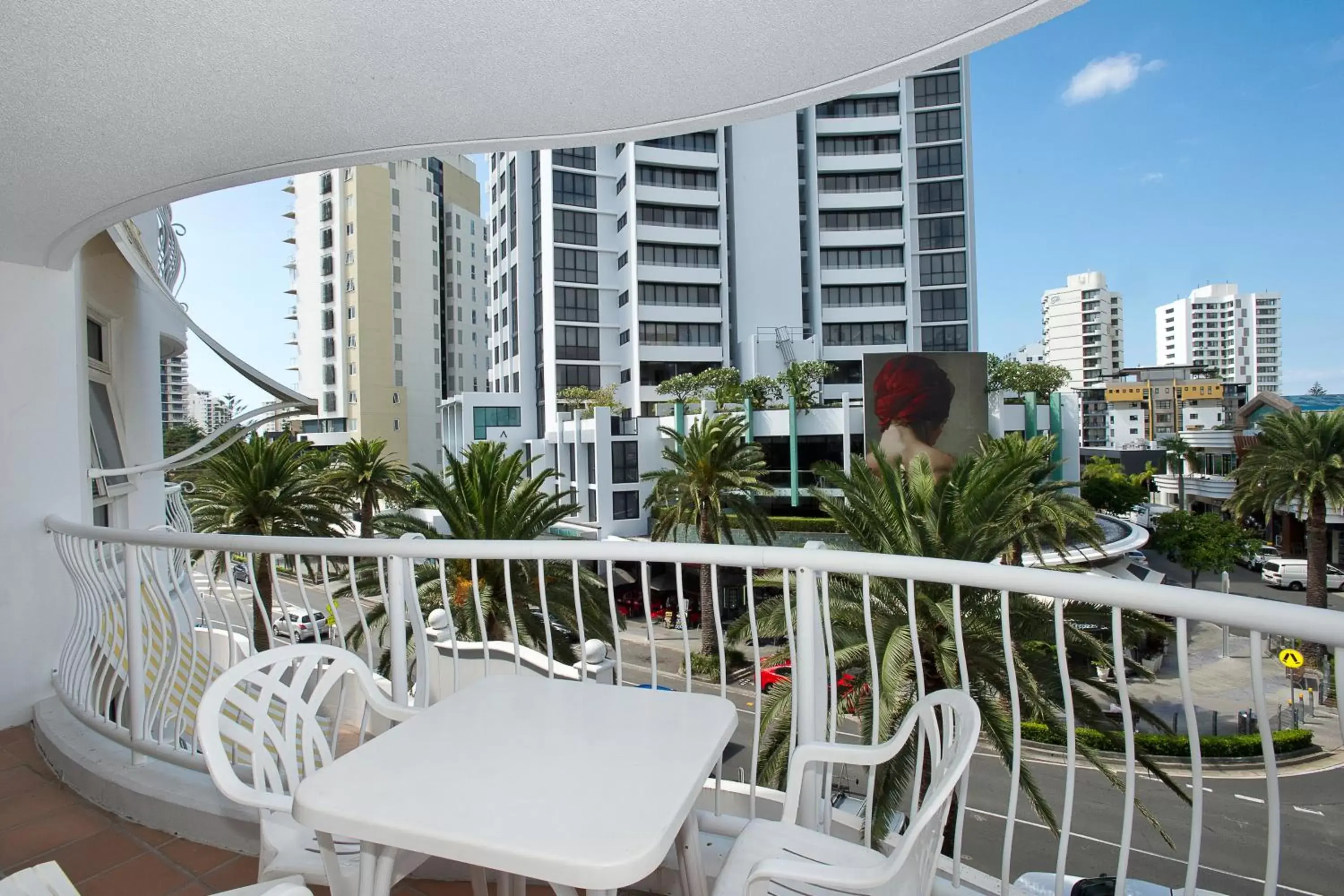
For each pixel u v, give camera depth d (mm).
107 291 5547
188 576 3184
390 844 1084
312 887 2092
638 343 36969
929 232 39812
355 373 46562
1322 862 10852
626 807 1122
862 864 1445
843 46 2027
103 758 2721
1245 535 28422
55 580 3518
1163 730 7766
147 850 2365
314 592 16828
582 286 38062
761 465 20016
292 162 2586
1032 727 14117
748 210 39188
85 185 2572
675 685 16578
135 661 2678
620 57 2051
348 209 46531
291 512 14750
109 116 2129
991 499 8555
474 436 38375
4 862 2295
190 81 1989
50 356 3539
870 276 39562
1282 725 15406
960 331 39469
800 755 1582
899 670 6906
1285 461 19406
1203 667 19219
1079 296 103750
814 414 31156
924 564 1642
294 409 5441
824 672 1981
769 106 2377
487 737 1395
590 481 30875
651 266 37344
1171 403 66062
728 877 1387
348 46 1895
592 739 1381
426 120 2369
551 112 2371
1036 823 11477
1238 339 103812
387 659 9047
